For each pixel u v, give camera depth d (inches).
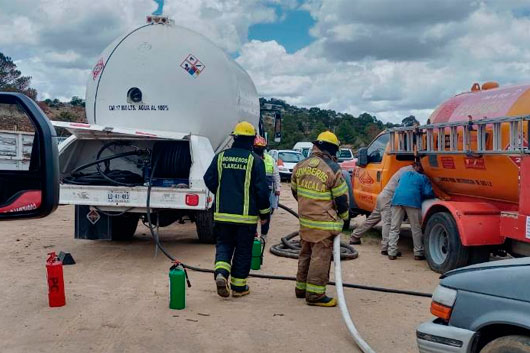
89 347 193.6
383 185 395.2
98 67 356.5
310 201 245.9
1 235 417.1
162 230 459.2
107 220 339.3
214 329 214.4
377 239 426.0
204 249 367.9
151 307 239.9
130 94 347.6
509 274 138.4
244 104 396.8
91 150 364.2
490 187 296.2
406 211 346.6
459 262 298.8
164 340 201.6
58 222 489.7
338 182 243.4
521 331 135.8
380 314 237.6
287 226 495.8
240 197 253.6
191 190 322.0
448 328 144.2
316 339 206.4
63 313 229.9
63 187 332.8
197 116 348.8
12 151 100.4
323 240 243.9
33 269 306.5
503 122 261.7
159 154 353.1
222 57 366.0
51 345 195.0
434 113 343.0
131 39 351.6
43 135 92.7
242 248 257.3
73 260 321.4
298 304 250.7
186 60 347.3
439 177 338.3
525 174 250.8
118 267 313.6
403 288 281.9
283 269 319.0
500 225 275.0
